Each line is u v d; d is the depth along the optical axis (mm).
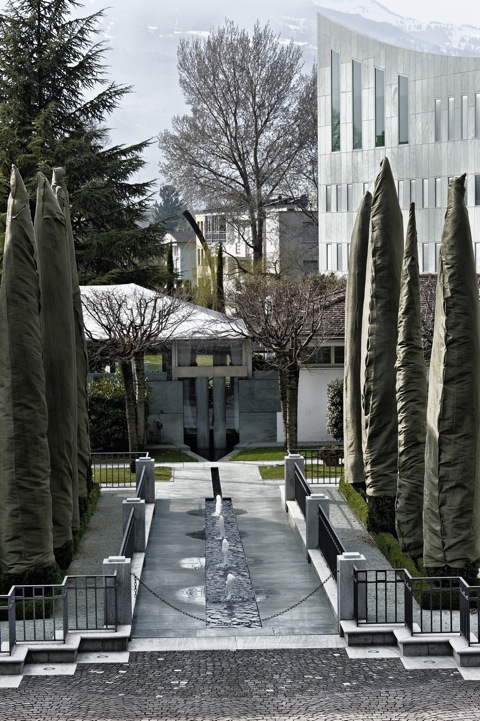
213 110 69688
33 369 20297
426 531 20203
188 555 24859
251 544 25906
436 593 19844
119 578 18781
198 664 17641
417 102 60375
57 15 59781
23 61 58562
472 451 19859
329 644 18531
